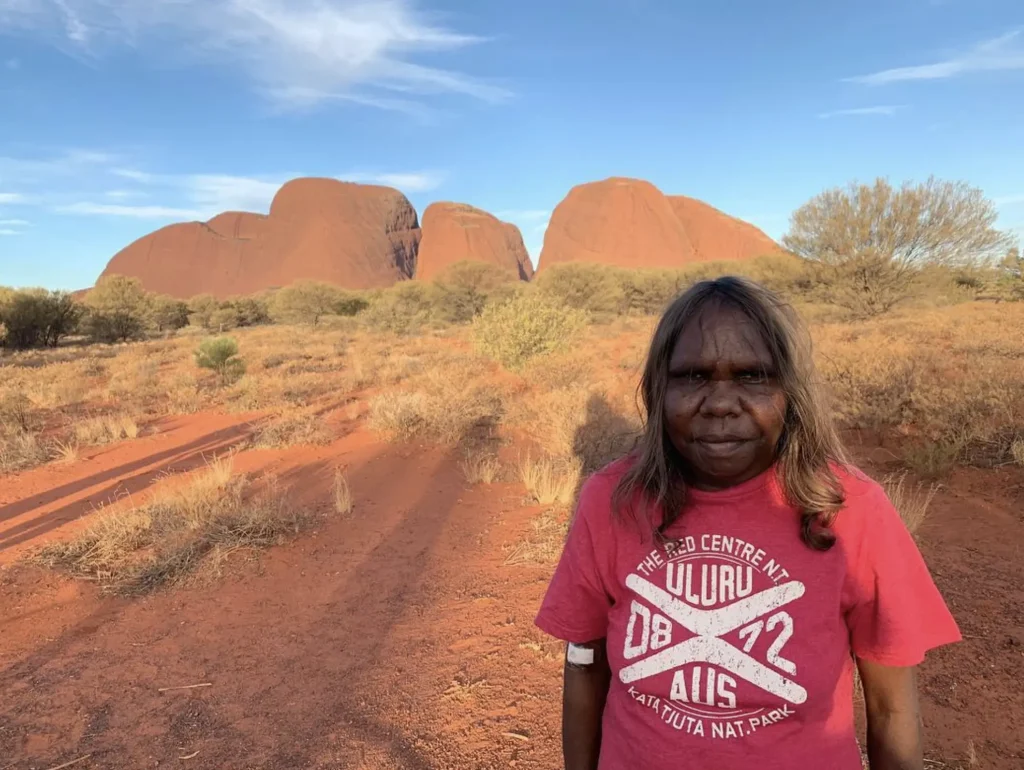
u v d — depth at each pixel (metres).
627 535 1.08
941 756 2.32
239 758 2.58
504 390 10.59
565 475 5.66
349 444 7.83
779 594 1.00
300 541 4.82
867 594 1.02
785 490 1.02
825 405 1.05
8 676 3.23
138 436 8.88
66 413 10.70
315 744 2.63
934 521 4.35
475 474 6.13
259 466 7.01
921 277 19.00
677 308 1.08
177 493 5.93
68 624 3.75
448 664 3.15
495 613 3.62
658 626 1.04
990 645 2.93
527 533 4.73
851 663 1.09
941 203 18.56
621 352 14.95
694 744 1.01
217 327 39.94
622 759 1.07
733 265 30.30
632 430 6.23
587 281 30.14
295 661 3.27
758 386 1.01
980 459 5.30
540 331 12.64
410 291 39.59
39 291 27.23
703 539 1.04
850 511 1.01
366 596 3.94
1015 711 2.51
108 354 22.28
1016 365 7.93
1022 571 3.56
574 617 1.16
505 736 2.62
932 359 8.95
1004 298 21.12
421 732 2.67
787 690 0.98
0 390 12.51
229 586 4.15
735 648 1.00
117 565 4.49
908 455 5.44
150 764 2.57
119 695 3.04
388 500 5.70
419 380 12.11
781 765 0.98
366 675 3.10
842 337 13.05
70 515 5.65
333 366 16.09
